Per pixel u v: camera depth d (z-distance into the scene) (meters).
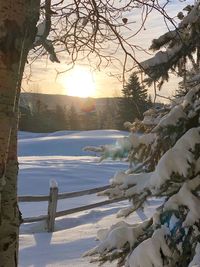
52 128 73.00
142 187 4.62
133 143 4.83
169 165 4.18
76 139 50.34
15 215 3.02
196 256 4.29
